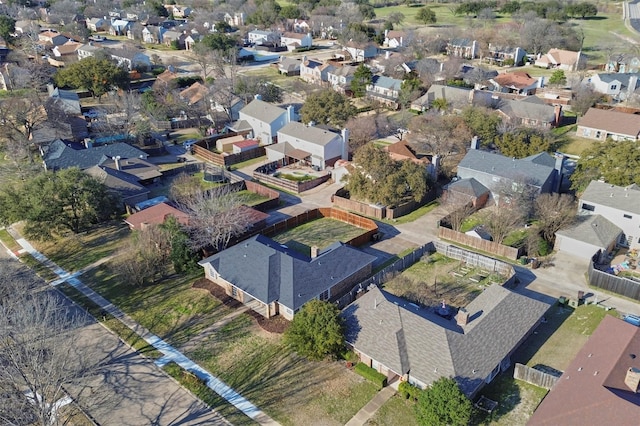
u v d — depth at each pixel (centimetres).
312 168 8356
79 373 4075
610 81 11231
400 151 8081
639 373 3247
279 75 14288
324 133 8450
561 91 11712
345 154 8562
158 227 5547
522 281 5316
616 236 5794
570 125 9825
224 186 7344
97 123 9625
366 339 4097
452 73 12344
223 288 5209
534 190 6462
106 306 5009
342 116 9519
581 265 5597
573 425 3084
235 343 4453
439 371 3750
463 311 4153
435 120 8506
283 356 4291
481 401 3766
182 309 4925
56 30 18812
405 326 4084
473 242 5969
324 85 12719
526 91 11900
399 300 4544
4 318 3862
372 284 4944
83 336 4572
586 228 5772
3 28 16212
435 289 5153
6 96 11606
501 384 3944
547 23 16025
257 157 8888
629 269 5456
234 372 4144
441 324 4122
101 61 12019
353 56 15562
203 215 5666
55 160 7719
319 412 3741
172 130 10269
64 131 9150
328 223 6631
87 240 6266
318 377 4062
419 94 11056
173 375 4116
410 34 16612
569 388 3422
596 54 15600
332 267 5066
